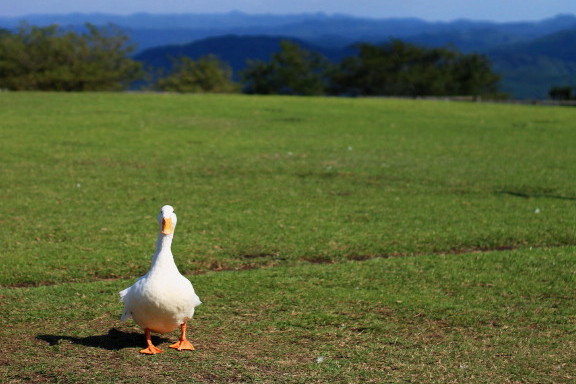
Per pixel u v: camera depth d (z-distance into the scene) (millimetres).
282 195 16844
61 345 7551
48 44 64500
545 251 12305
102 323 8359
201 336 7930
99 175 18750
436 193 17562
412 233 13523
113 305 9031
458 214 15250
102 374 6758
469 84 88375
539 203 16609
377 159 22531
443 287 10117
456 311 9062
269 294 9578
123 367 6938
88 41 69688
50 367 6898
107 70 70562
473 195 17422
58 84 64938
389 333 8227
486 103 48500
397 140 27203
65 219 13945
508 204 16406
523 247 12891
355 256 12000
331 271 10781
